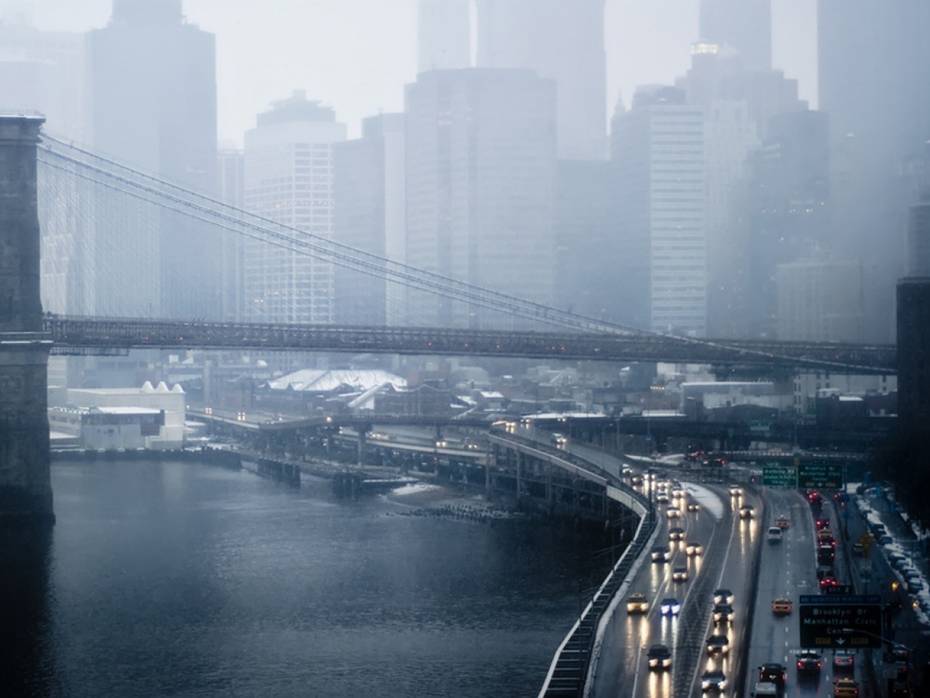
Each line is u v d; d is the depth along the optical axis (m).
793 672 185.88
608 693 178.75
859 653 191.12
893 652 184.88
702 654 196.25
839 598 174.50
